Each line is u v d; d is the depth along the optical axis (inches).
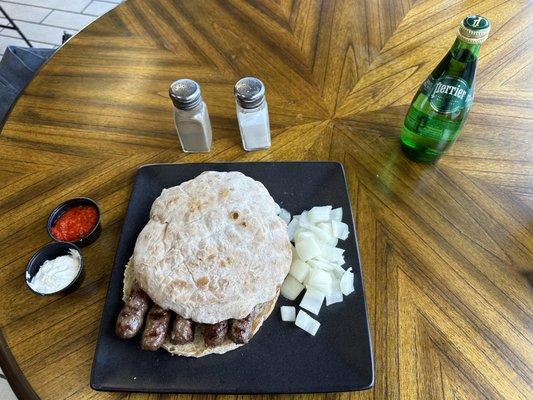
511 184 18.8
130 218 17.7
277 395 14.2
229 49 24.5
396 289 16.1
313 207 17.9
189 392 13.9
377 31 25.1
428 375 14.3
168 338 14.8
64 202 18.1
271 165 19.0
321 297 15.6
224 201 16.4
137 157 20.3
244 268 15.0
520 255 16.8
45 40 47.4
